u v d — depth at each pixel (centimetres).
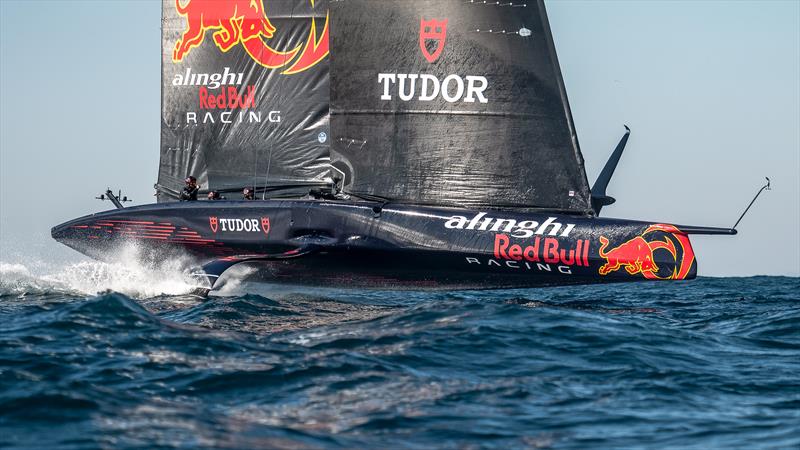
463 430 2783
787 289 8588
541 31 5672
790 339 4356
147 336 3872
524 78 5700
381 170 5972
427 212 5750
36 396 2962
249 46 6594
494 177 5750
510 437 2736
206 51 6700
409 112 5897
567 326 4256
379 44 5953
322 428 2778
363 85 6006
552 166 5694
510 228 5588
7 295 5816
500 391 3231
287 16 6506
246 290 6328
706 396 3253
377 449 2591
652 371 3569
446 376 3428
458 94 5797
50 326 3981
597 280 5500
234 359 3575
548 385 3334
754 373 3603
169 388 3177
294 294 6231
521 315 4472
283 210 5975
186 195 6525
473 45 5766
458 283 5859
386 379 3347
